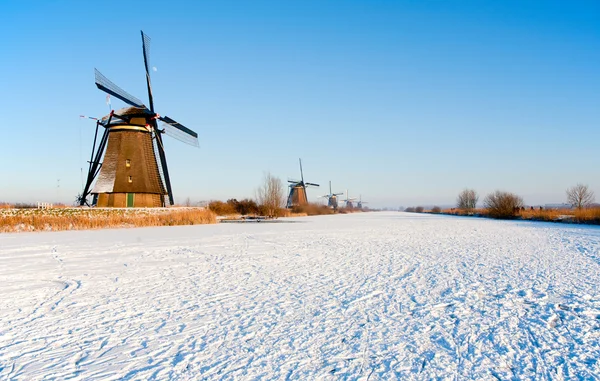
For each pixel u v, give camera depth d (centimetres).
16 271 1106
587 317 675
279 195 5094
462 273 1063
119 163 3331
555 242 1800
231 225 3262
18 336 591
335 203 9312
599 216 3197
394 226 3133
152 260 1309
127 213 3184
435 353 527
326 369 478
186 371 472
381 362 499
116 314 700
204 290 881
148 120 3441
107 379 452
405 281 967
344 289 886
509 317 679
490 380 450
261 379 451
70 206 3275
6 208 2886
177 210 3622
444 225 3234
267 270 1126
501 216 4466
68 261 1283
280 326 634
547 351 531
